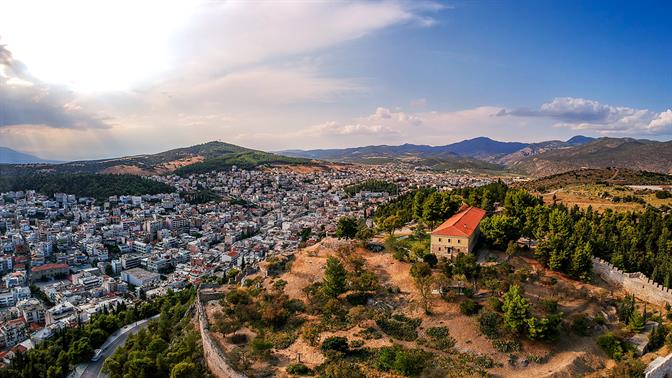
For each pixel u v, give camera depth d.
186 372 99.56
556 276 131.50
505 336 102.88
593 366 99.00
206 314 130.12
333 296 122.25
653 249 160.38
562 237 139.88
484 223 146.38
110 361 128.12
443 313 110.31
